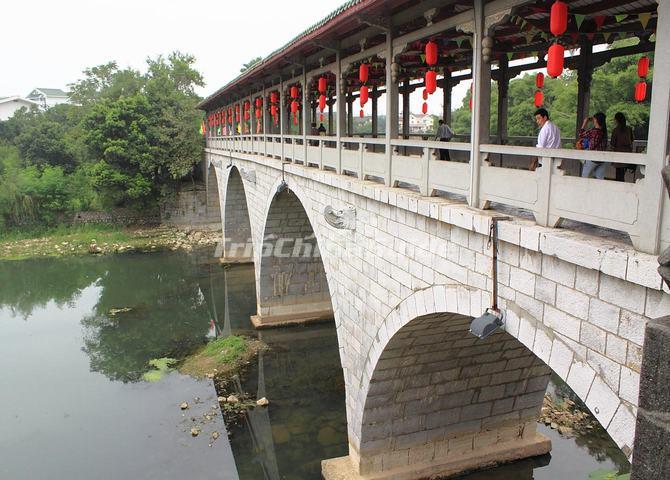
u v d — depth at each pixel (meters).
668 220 4.66
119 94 53.66
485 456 13.62
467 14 7.55
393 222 10.04
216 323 25.27
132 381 19.59
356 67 13.80
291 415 16.84
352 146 20.39
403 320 9.93
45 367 21.03
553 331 6.03
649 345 3.38
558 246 5.66
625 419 5.11
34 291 30.73
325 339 22.56
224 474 14.18
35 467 14.63
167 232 44.12
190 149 44.47
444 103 14.93
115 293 30.05
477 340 11.51
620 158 5.14
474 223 7.14
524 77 22.06
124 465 14.65
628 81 16.03
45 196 43.06
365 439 12.75
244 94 25.84
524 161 12.91
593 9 8.77
